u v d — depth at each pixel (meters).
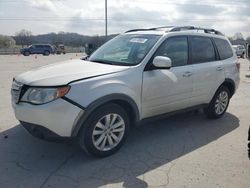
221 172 4.04
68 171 3.96
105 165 4.15
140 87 4.56
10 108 6.90
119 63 4.77
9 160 4.23
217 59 6.05
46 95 3.86
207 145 4.93
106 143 4.38
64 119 3.87
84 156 4.39
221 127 5.84
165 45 5.02
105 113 4.21
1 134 5.18
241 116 6.64
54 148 4.63
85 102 3.95
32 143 4.80
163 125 5.88
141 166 4.15
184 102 5.37
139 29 5.82
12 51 52.81
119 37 5.66
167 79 4.92
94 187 3.61
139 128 5.68
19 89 4.14
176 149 4.74
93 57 5.34
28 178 3.77
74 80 3.97
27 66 20.66
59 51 50.00
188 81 5.30
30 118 3.96
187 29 5.68
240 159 4.43
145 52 4.80
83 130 4.08
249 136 3.61
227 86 6.41
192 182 3.77
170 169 4.09
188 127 5.80
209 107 6.13
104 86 4.12
